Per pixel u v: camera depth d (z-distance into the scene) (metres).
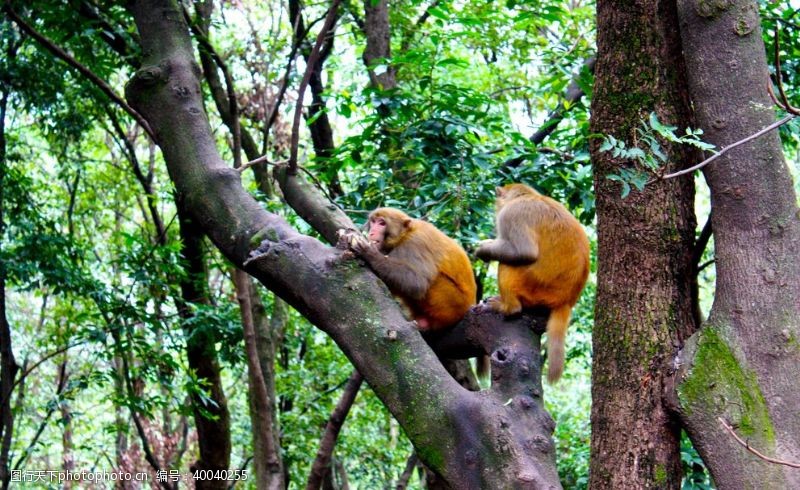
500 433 4.64
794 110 4.18
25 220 13.76
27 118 18.67
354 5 14.94
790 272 5.16
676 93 5.88
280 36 16.02
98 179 19.22
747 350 5.10
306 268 5.19
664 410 5.46
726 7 5.38
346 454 18.09
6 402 14.52
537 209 6.51
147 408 12.51
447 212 9.12
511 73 15.17
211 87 12.03
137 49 12.00
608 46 5.98
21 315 20.52
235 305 14.74
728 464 4.95
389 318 5.05
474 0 13.45
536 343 5.82
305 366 18.06
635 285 5.71
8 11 8.27
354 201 9.32
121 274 19.28
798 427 4.93
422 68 10.34
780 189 5.23
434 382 4.85
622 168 5.43
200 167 5.90
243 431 20.02
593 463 5.72
